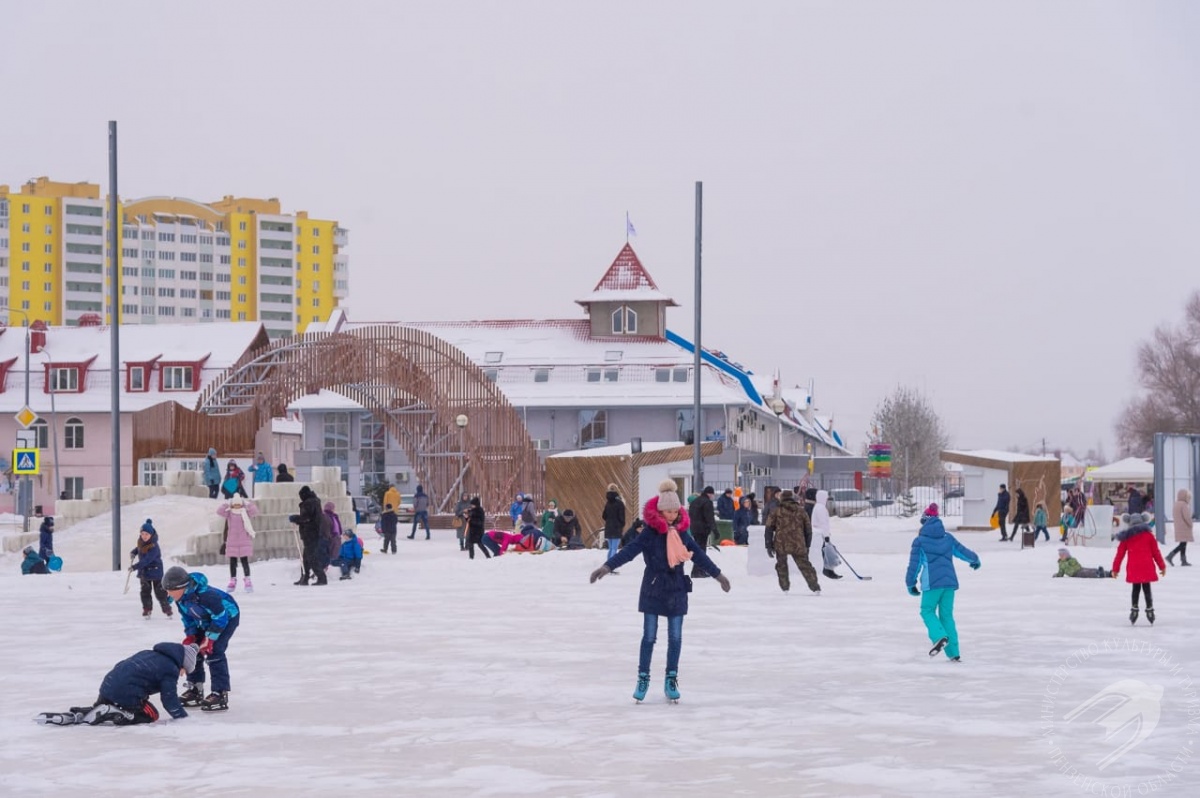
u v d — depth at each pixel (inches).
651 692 532.7
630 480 1859.0
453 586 1203.9
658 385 3235.7
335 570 1355.8
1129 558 782.5
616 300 3400.6
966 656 637.9
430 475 2357.3
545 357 3361.2
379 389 2384.4
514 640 733.3
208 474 1840.6
